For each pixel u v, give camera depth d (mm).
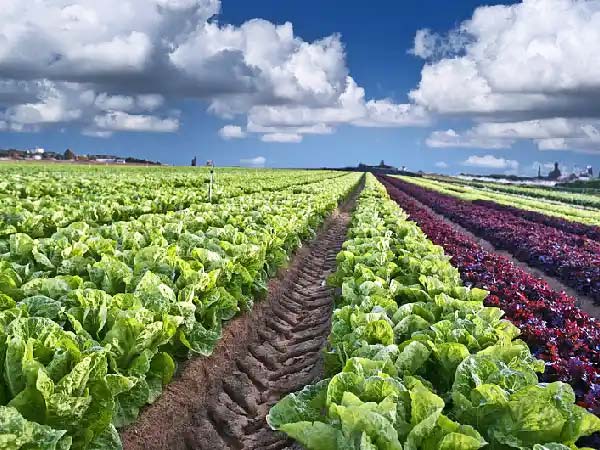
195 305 7000
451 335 5254
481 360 4270
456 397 3977
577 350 6910
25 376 4070
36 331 4438
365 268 8367
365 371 4211
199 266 7539
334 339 5711
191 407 6547
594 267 14930
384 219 18703
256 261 9812
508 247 21219
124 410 5117
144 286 6137
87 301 5523
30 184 22281
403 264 10117
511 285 10336
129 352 5293
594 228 28469
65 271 7223
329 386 3861
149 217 12211
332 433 3455
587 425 3650
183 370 6875
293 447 6402
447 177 174375
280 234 12984
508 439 3602
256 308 10133
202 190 28062
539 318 8359
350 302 7113
